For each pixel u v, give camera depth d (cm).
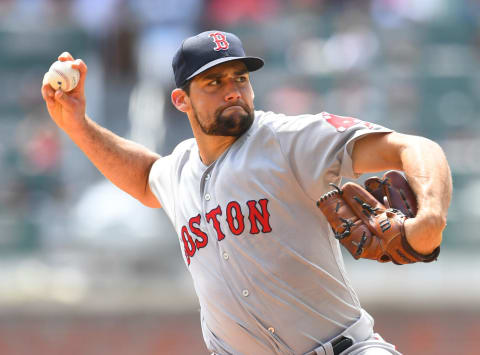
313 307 1092
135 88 3419
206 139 1124
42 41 3900
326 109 3512
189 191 1156
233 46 1086
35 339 2714
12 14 4062
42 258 3102
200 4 3862
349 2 4081
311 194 1062
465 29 4003
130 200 3073
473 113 3591
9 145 3544
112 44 3466
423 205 914
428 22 4019
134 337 2717
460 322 2719
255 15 4028
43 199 3334
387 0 4066
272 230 1073
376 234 952
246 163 1080
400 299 2722
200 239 1132
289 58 3809
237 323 1116
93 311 2720
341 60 3756
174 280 2925
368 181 1014
